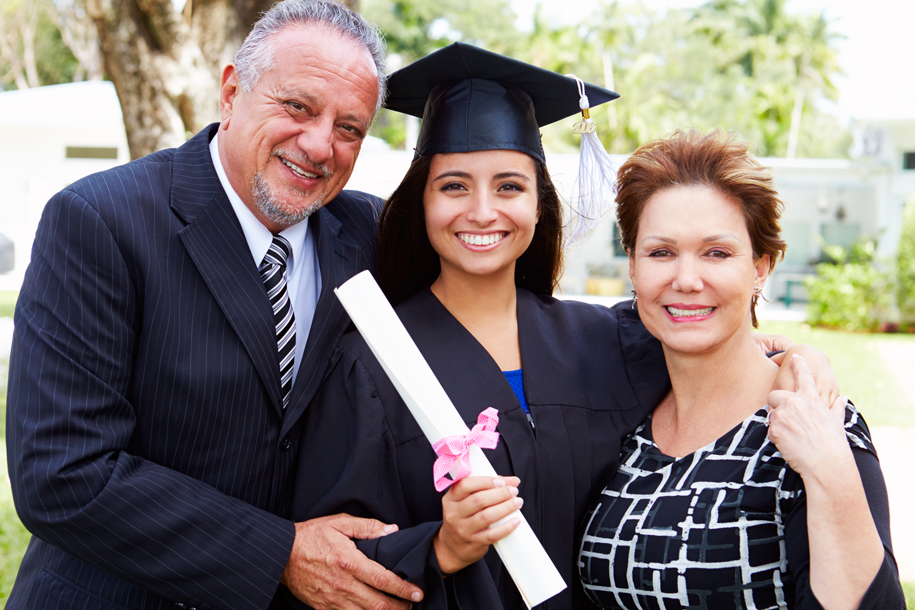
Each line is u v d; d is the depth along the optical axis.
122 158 16.72
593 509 1.84
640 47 34.22
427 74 1.97
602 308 2.19
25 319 1.70
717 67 36.16
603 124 27.59
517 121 1.92
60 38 29.59
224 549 1.66
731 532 1.59
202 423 1.74
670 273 1.68
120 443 1.67
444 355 1.90
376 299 1.55
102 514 1.59
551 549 1.82
